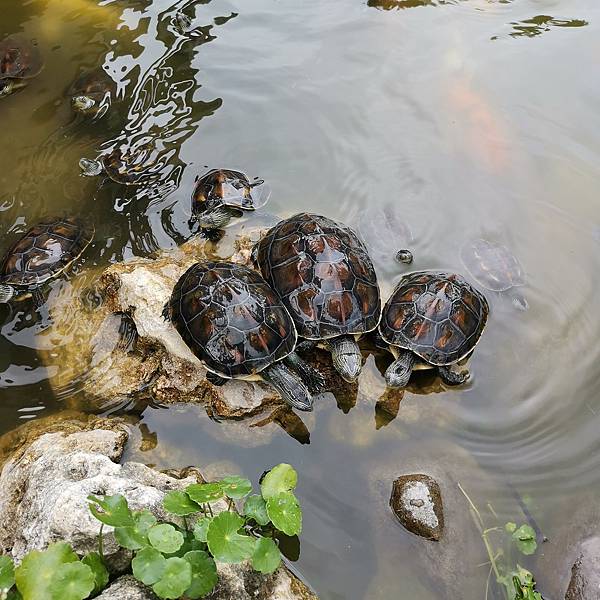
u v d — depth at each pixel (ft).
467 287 4.02
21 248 4.28
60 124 5.03
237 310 3.72
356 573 3.41
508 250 4.35
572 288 4.26
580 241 4.46
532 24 5.74
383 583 3.40
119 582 3.10
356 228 4.49
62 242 4.32
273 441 3.73
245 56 5.44
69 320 4.10
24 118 5.06
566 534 3.49
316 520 3.52
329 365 3.93
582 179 4.73
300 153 4.88
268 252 4.06
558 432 3.78
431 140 4.94
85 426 3.74
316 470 3.66
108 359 3.93
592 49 5.50
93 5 5.84
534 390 3.91
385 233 4.43
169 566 3.01
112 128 4.98
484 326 4.00
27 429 3.74
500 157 4.83
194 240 4.42
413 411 3.83
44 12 5.78
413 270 4.32
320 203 4.62
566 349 4.04
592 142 4.91
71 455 3.45
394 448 3.72
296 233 4.04
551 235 4.49
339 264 3.92
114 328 4.01
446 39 5.58
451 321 3.87
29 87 5.25
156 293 3.97
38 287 4.22
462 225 4.52
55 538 3.16
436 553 3.44
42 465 3.47
